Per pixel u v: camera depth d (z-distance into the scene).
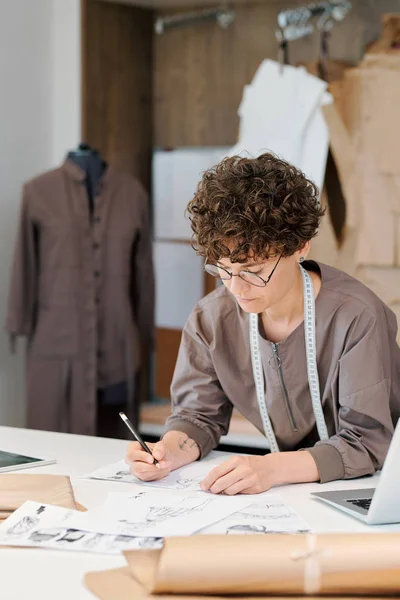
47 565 1.38
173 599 1.23
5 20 3.94
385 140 3.51
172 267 4.25
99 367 3.78
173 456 1.97
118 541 1.46
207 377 2.13
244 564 1.24
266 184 1.72
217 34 4.01
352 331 1.92
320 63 3.66
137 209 3.84
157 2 4.08
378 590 1.24
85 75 4.02
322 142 3.56
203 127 4.09
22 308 3.75
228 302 2.06
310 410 2.03
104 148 4.10
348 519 1.60
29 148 4.12
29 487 1.77
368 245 3.57
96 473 1.92
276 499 1.72
